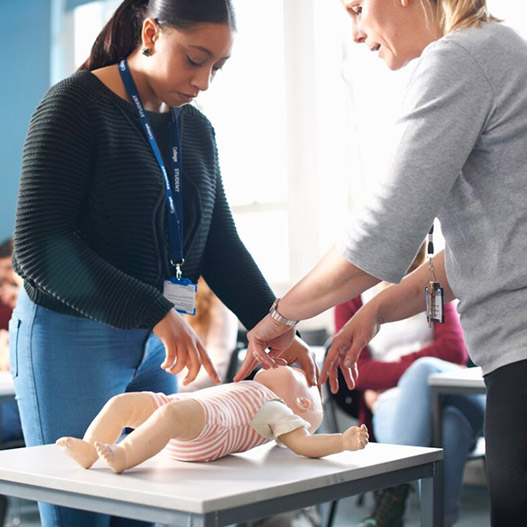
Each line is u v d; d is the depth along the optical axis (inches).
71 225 58.9
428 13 50.3
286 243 182.1
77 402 60.1
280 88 182.4
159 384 66.7
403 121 47.4
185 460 49.8
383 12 51.6
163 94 62.6
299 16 179.8
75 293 57.3
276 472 46.4
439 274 58.1
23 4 202.4
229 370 125.0
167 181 64.3
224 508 40.3
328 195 179.3
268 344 59.1
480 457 127.3
